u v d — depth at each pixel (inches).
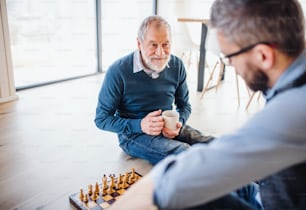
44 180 61.2
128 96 63.5
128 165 67.8
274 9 21.0
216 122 97.5
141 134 64.4
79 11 146.7
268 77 23.2
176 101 73.3
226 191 20.8
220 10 22.5
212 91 132.1
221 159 19.6
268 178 26.5
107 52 165.9
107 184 56.4
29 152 73.2
